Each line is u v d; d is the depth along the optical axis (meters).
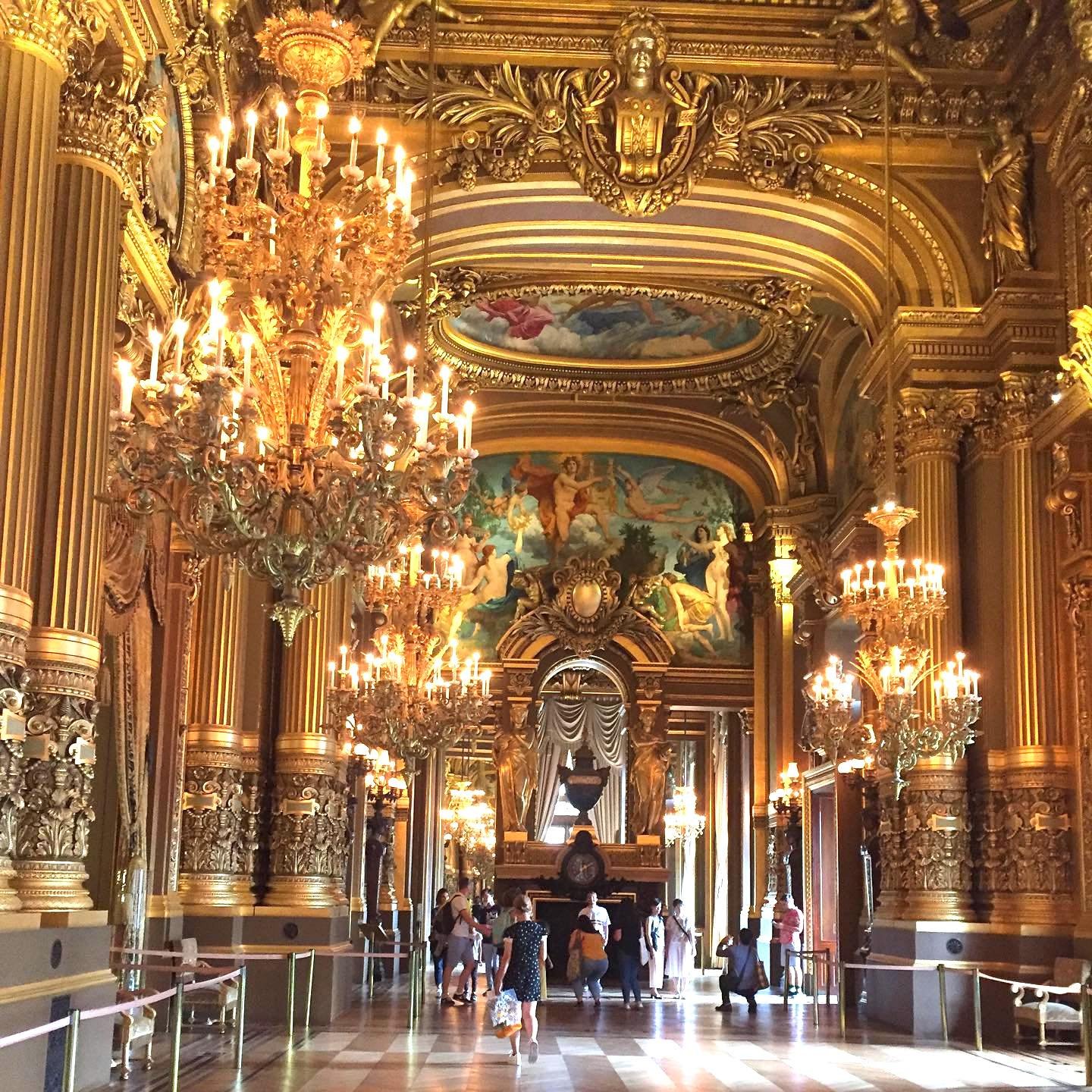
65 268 9.45
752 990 20.25
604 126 16.92
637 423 28.11
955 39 16.83
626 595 28.86
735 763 32.22
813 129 17.05
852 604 13.03
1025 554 16.31
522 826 28.22
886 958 17.11
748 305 22.36
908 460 17.39
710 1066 13.19
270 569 7.40
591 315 24.89
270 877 16.81
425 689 13.32
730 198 17.50
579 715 32.75
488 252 18.98
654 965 23.58
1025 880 15.73
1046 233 16.70
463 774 42.78
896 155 17.34
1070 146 15.85
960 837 16.41
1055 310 16.53
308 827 16.89
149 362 11.38
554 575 28.80
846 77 17.05
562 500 29.06
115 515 11.93
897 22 16.52
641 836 28.11
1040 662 16.03
